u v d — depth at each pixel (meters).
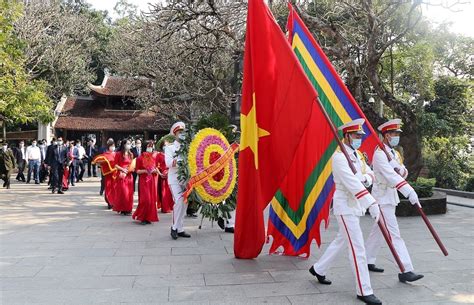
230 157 7.48
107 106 36.47
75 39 29.83
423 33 15.41
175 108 17.55
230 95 14.55
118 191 10.39
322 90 6.50
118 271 5.71
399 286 5.10
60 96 30.28
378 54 11.15
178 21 13.62
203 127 7.72
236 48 13.45
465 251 6.75
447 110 20.14
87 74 31.41
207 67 15.06
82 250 6.84
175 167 7.77
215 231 8.48
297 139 5.64
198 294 4.84
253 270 5.78
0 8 13.46
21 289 4.98
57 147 14.91
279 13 13.22
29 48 24.27
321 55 6.51
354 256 4.68
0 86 13.96
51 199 13.40
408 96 20.06
